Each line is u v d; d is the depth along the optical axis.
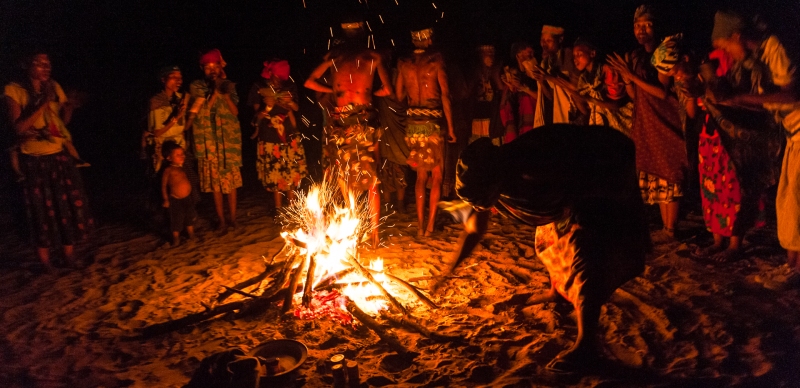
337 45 5.88
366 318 4.23
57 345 4.26
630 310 4.36
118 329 4.47
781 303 4.26
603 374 3.55
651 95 5.39
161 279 5.46
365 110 5.89
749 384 3.34
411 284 4.85
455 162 7.11
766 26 4.29
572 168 3.58
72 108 5.71
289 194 7.18
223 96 6.50
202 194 8.50
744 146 4.73
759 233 5.64
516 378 3.55
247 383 3.31
